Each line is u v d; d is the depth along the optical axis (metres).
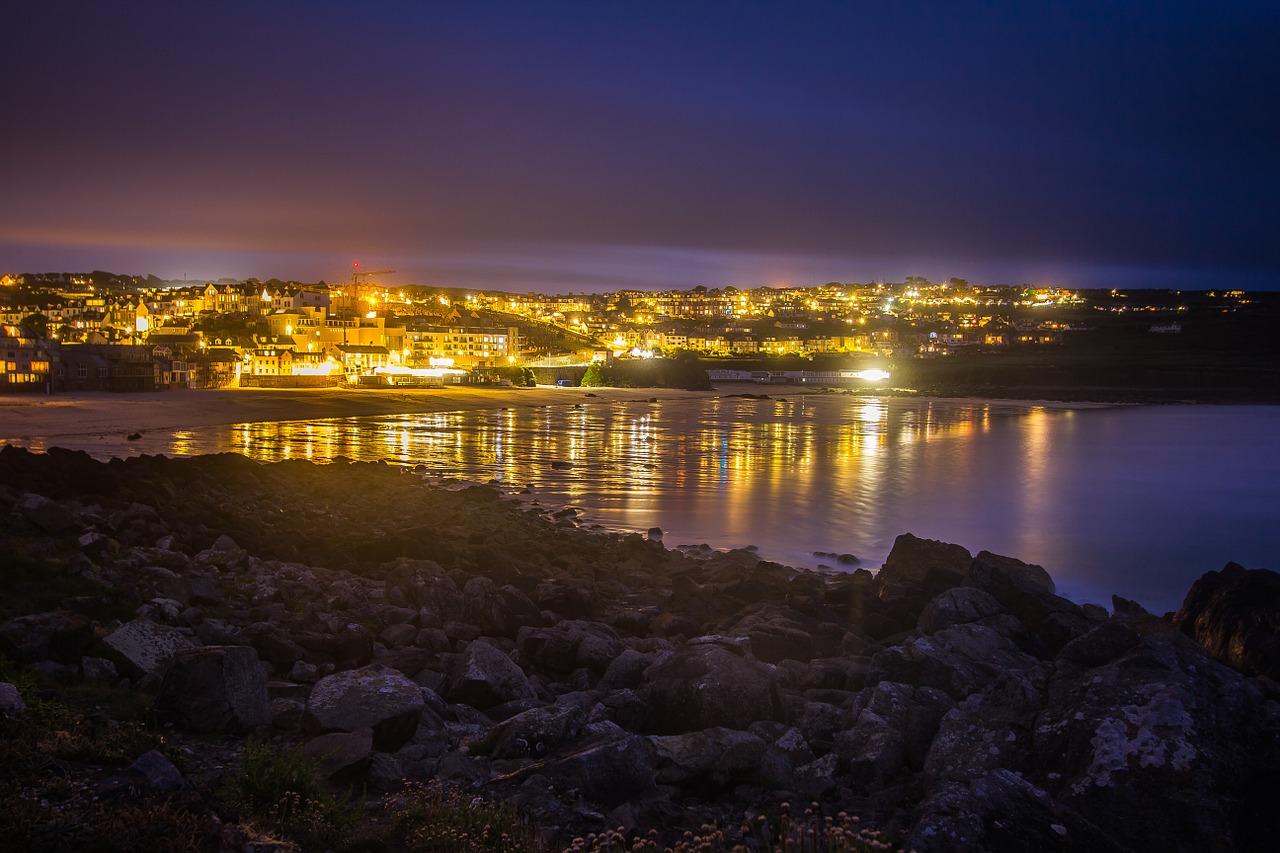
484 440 87.38
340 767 9.09
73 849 6.47
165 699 10.19
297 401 127.00
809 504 48.09
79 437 77.38
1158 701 9.90
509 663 13.30
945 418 129.25
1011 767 9.91
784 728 11.44
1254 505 49.19
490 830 7.94
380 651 15.02
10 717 8.46
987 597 17.05
